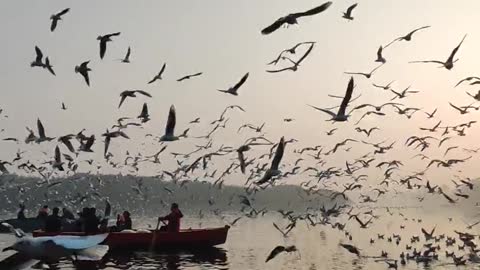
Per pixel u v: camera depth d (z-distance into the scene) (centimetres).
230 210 11700
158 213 9281
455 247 5197
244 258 4097
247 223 8831
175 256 3991
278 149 1412
